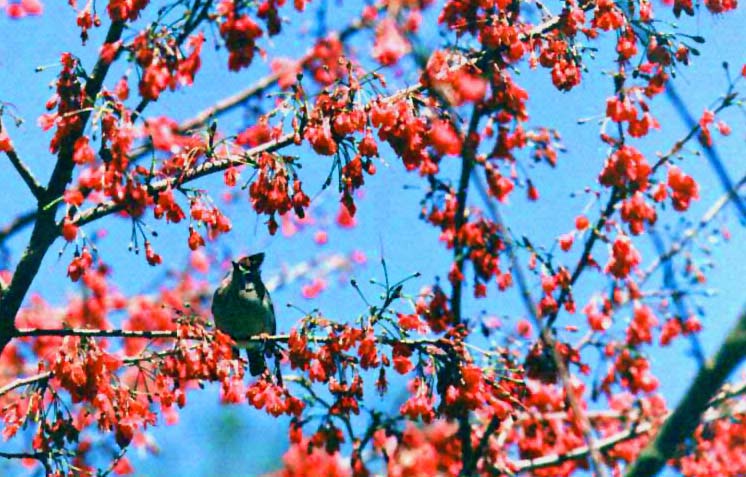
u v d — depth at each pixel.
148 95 10.62
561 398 13.62
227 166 11.61
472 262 12.95
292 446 11.23
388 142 11.02
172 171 11.53
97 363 11.24
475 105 12.21
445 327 12.72
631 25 12.16
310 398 11.74
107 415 11.28
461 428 12.62
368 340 11.05
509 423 13.86
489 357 13.14
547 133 13.11
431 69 10.89
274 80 11.31
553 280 12.88
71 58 11.40
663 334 13.34
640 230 12.48
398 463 11.51
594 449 5.73
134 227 11.19
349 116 10.98
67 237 11.32
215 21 10.70
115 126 10.94
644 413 14.22
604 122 12.34
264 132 11.66
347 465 11.75
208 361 11.27
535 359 13.23
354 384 11.32
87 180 10.80
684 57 12.05
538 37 12.38
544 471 14.84
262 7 10.53
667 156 12.54
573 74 12.11
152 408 14.03
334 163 11.29
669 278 8.28
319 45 10.12
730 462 14.02
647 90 12.15
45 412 11.81
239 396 11.20
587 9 12.88
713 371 5.26
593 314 13.00
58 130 11.26
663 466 5.38
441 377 11.46
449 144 10.71
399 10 8.35
